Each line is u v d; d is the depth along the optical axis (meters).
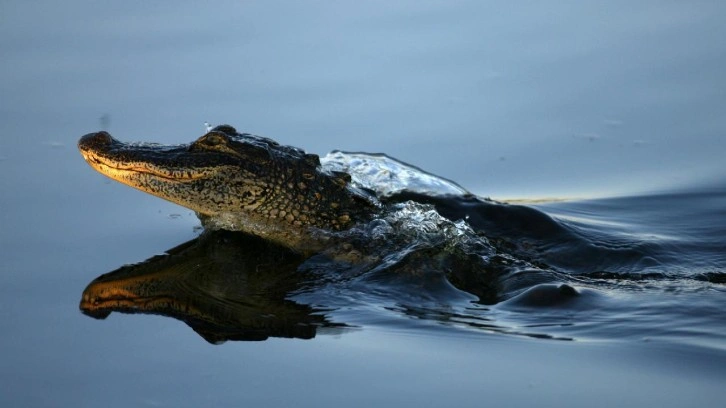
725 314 27.86
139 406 23.70
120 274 30.92
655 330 26.97
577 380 24.56
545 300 28.86
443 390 24.19
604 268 32.28
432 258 31.58
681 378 24.55
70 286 30.06
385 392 24.14
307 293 29.98
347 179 34.25
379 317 28.25
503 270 31.20
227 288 30.28
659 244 33.66
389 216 33.62
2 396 24.14
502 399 23.78
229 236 33.66
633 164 39.69
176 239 33.41
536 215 35.12
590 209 36.97
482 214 35.50
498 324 27.73
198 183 32.59
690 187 38.00
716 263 32.47
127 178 32.94
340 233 33.06
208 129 35.69
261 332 27.39
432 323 27.83
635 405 23.45
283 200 33.00
